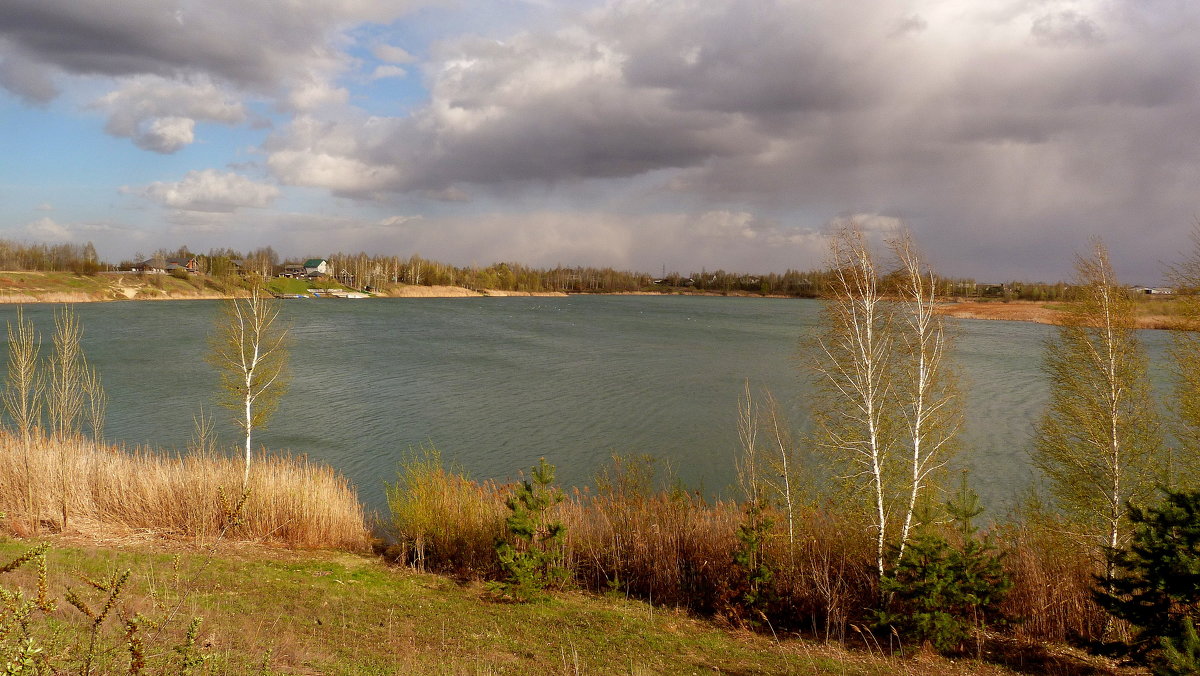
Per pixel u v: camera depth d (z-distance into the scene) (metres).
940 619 13.64
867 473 17.56
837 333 18.23
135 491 19.44
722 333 101.25
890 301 17.86
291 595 14.56
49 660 4.95
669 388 51.16
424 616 14.30
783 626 16.06
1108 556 13.18
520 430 37.66
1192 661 9.30
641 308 179.25
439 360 64.06
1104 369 20.81
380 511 24.55
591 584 18.09
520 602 16.09
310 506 19.59
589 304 196.75
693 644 14.16
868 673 12.98
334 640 11.99
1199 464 20.53
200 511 18.73
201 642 9.72
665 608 16.67
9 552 15.05
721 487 28.33
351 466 30.25
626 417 41.22
